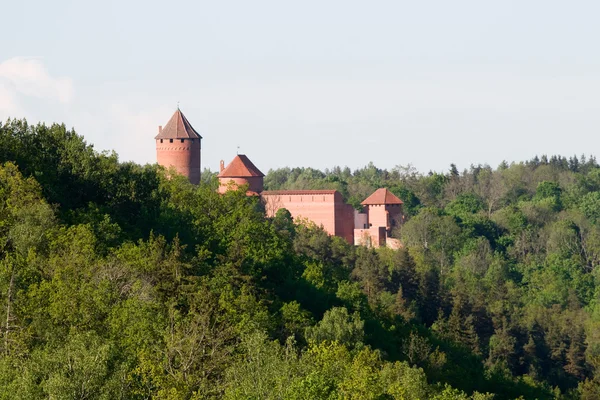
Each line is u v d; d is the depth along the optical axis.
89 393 171.00
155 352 195.62
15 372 175.62
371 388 188.25
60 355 177.12
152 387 184.62
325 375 188.00
